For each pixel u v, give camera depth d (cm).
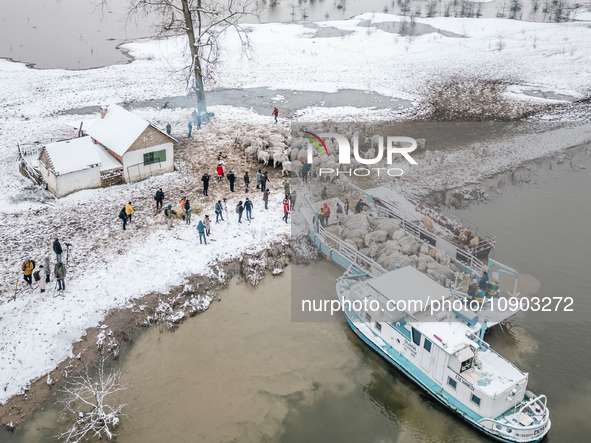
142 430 1648
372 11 10056
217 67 5894
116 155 3195
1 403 1705
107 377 1845
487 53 6575
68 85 5144
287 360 1958
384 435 1650
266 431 1652
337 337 2089
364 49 6850
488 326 1992
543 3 10181
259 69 5997
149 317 2120
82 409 1712
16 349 1903
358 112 4709
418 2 11000
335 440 1625
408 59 6400
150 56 6384
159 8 4262
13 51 6494
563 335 2062
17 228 2661
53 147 2978
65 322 2045
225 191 3170
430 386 1769
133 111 4531
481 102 5038
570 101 5053
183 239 2652
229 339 2055
